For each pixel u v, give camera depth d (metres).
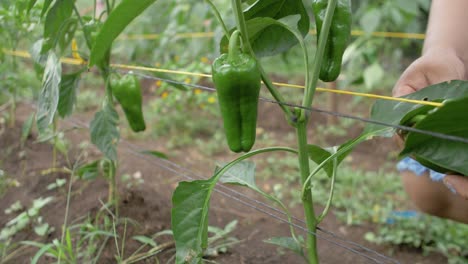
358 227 1.14
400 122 0.57
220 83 0.54
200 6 1.71
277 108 1.97
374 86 2.08
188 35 1.75
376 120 0.61
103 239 0.94
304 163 0.61
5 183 1.21
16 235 1.02
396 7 1.57
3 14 1.07
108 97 0.89
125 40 2.05
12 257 0.95
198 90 1.74
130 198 1.03
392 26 1.88
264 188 1.35
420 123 0.52
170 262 0.88
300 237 0.73
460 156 0.54
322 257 0.98
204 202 0.60
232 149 0.57
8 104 1.56
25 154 1.33
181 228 0.60
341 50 0.59
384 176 1.43
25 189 1.18
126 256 0.90
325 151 0.67
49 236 1.00
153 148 1.64
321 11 0.58
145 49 2.02
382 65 2.21
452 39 0.77
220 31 1.26
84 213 1.03
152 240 0.89
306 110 0.58
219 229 0.95
